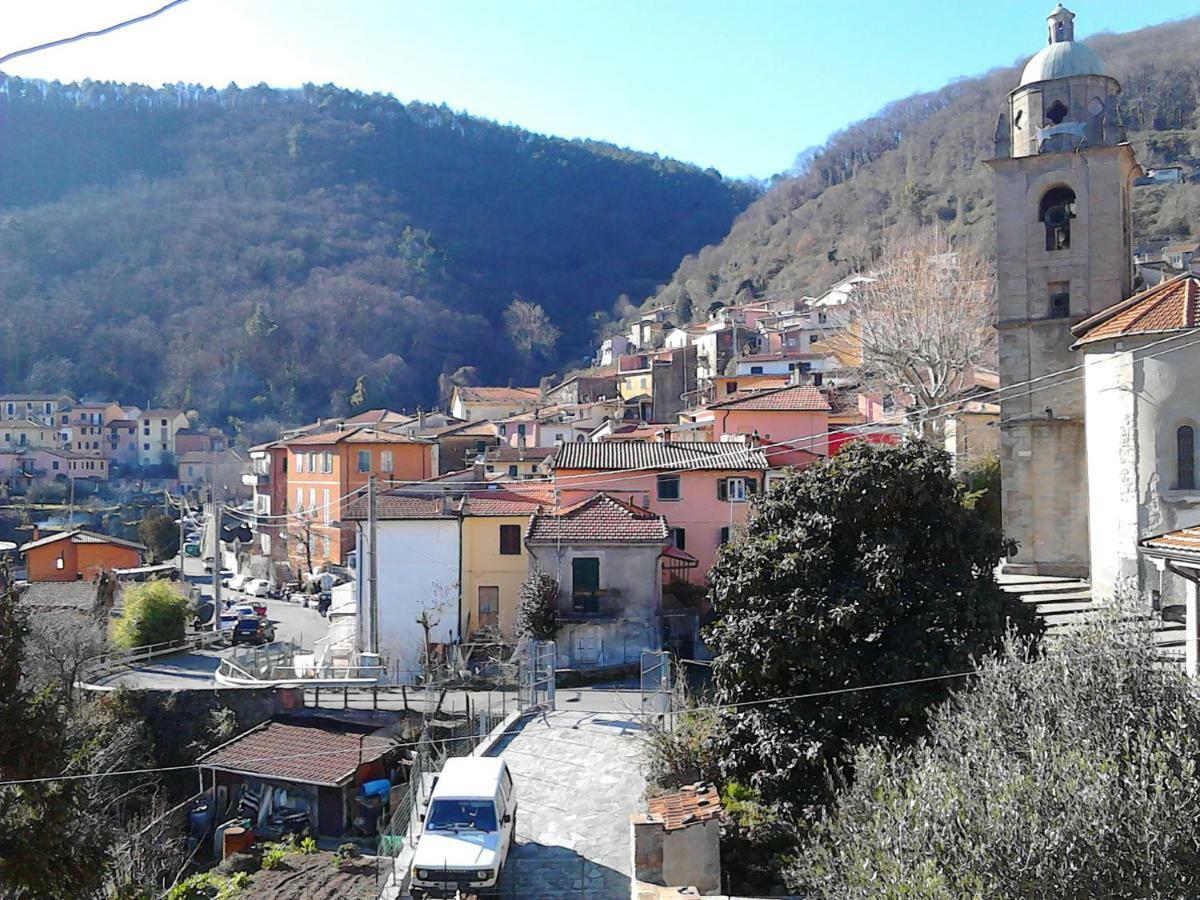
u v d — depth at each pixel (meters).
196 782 37.31
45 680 37.38
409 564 45.97
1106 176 35.78
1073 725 13.85
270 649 47.09
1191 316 28.86
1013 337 36.66
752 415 54.69
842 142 181.00
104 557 70.56
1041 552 35.94
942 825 12.34
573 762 28.84
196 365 138.25
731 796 22.06
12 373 135.12
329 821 33.81
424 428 95.44
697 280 166.75
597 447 50.12
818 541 22.55
